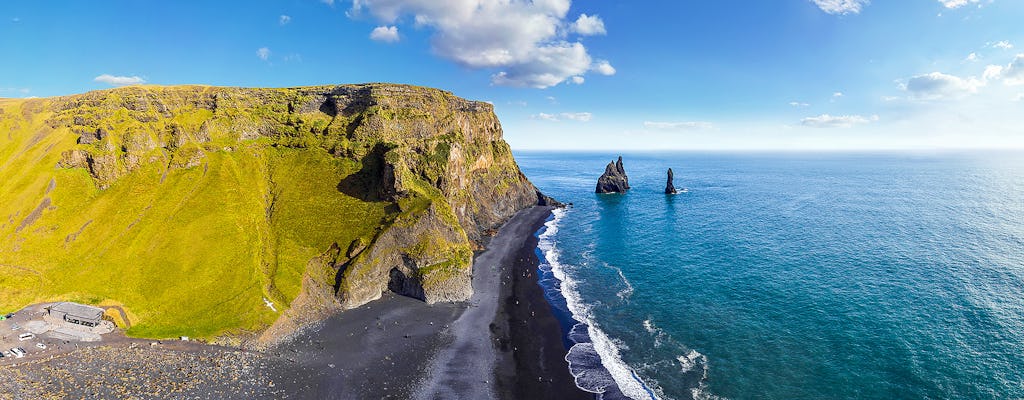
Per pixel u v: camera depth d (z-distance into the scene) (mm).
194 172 113188
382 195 108188
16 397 55156
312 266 91062
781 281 94312
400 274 93375
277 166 122562
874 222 144500
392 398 59750
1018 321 71188
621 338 74875
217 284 83750
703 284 95438
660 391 60719
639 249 124062
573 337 75875
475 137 177250
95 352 66500
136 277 84688
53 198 100062
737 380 62000
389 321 81000
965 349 64688
